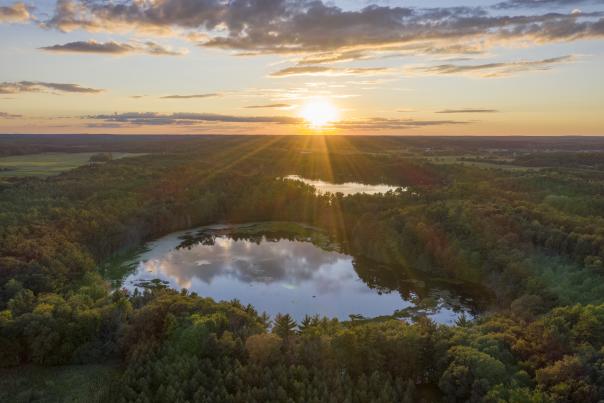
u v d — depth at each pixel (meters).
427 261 131.38
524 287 103.25
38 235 124.00
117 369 71.38
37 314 76.50
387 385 62.31
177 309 80.94
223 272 130.38
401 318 102.38
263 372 64.88
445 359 67.38
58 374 70.56
